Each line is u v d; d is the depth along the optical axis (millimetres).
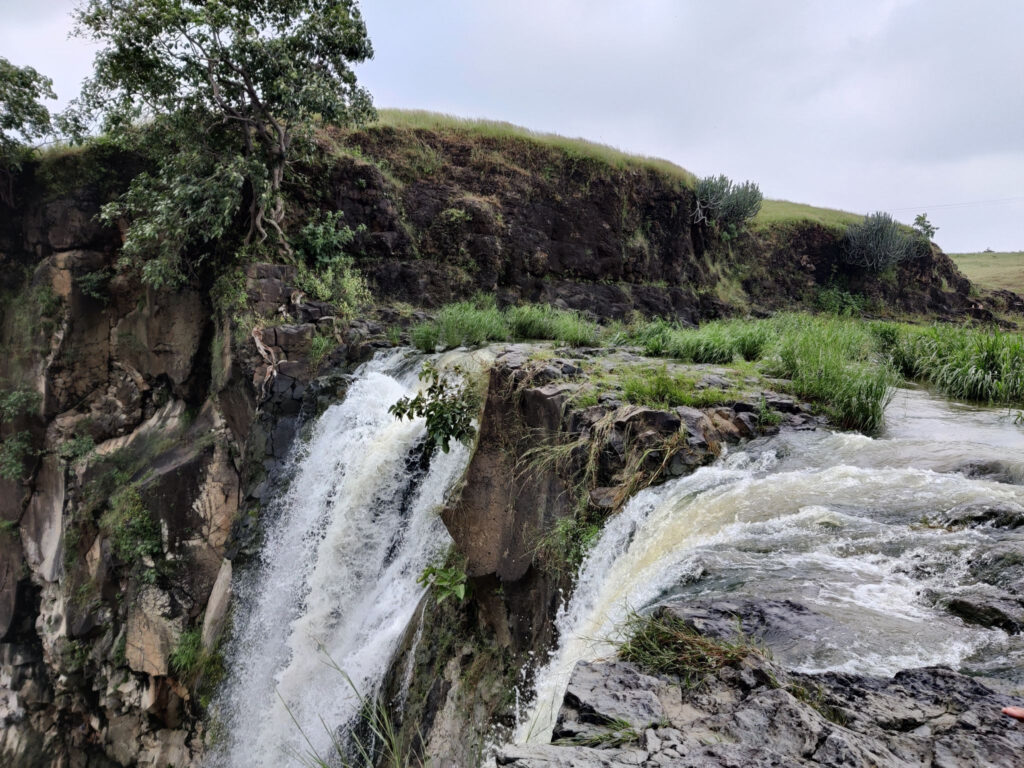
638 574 5094
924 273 32469
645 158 29188
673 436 6625
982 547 3732
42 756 17484
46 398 18516
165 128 17312
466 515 8320
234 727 11570
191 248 17406
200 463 16109
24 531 19219
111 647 15883
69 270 18625
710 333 13484
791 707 2250
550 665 5902
